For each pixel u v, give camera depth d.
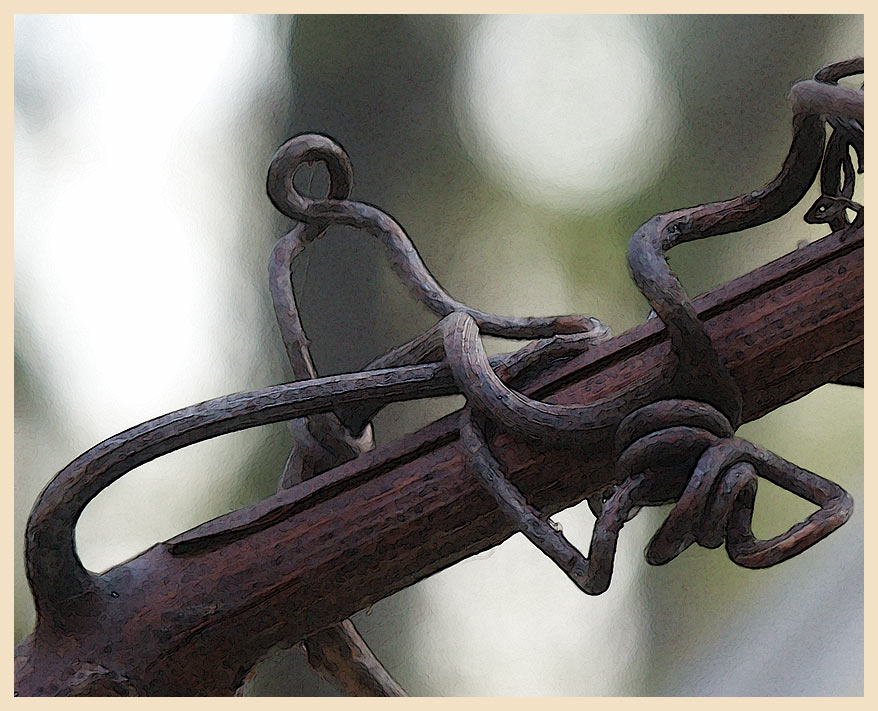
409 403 0.49
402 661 0.49
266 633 0.38
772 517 0.48
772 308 0.38
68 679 0.38
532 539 0.38
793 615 0.46
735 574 0.48
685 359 0.38
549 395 0.38
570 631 0.49
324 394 0.38
